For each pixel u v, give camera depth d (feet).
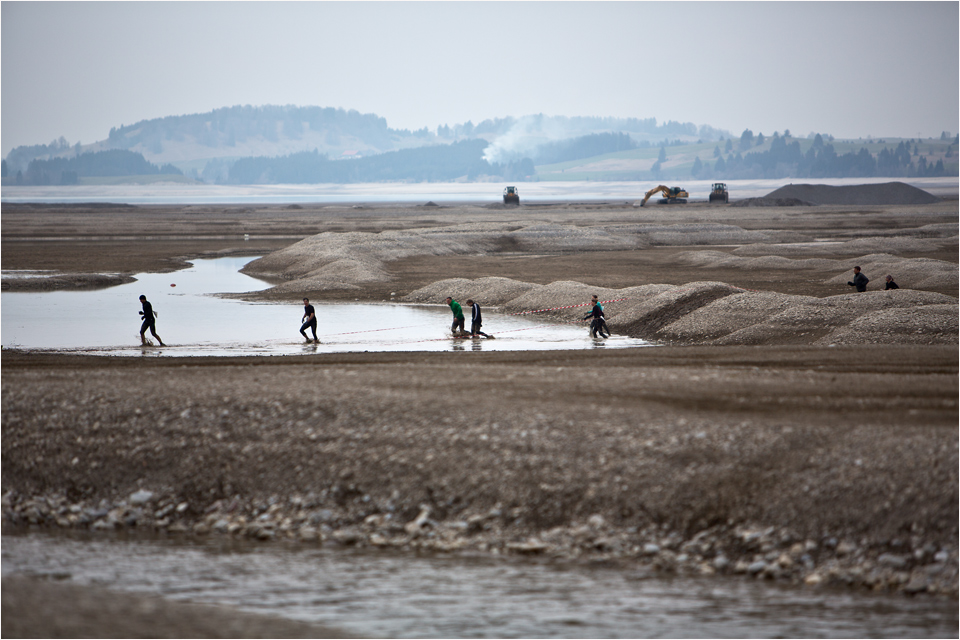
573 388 200.03
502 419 177.17
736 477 152.46
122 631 111.24
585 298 438.81
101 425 186.29
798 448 157.38
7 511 168.04
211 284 576.61
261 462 173.06
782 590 129.70
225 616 118.83
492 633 114.73
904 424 165.58
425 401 188.75
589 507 152.46
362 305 467.93
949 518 135.44
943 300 347.56
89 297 500.74
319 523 158.30
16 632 108.47
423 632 114.83
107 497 170.81
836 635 113.70
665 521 148.15
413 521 156.25
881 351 260.83
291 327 384.27
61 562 142.72
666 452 160.35
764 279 560.61
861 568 132.98
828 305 347.97
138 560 144.15
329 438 176.86
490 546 147.84
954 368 228.63
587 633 114.83
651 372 222.07
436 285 506.07
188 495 169.07
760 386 199.11
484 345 333.01
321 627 115.96
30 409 193.16
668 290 416.46
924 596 125.90
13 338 350.23
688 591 129.29
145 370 236.63
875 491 143.33
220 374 224.53
